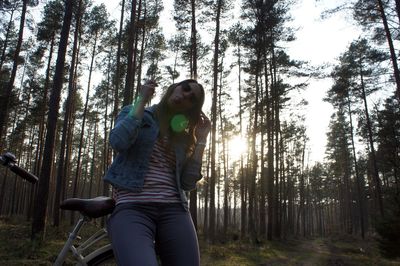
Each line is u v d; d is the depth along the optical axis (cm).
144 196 203
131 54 1555
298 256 2139
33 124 3831
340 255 2469
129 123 202
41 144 3272
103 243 860
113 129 207
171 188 212
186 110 226
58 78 1256
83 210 224
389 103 2412
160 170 211
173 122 219
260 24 2328
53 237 1292
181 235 209
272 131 3044
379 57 1772
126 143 200
